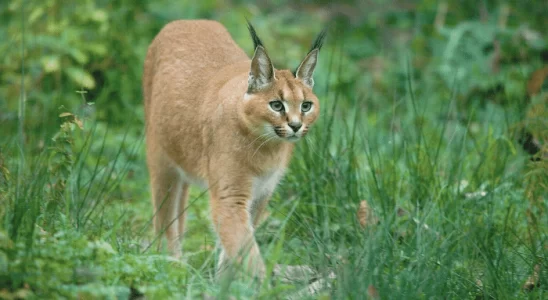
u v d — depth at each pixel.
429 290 8.44
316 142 11.34
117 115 14.61
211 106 10.06
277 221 10.98
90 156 12.88
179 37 11.19
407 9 20.75
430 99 16.25
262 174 9.90
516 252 9.43
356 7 21.91
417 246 9.13
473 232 9.59
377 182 11.12
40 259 7.55
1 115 13.86
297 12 21.70
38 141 11.60
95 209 10.60
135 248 9.39
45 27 15.18
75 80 14.46
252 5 20.77
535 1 19.05
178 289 8.09
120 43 15.23
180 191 11.20
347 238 10.25
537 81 13.59
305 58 9.68
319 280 8.80
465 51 17.33
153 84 11.27
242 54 11.25
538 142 11.31
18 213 8.12
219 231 9.78
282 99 9.44
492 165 11.65
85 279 7.64
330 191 10.84
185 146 10.52
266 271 8.48
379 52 19.58
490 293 8.89
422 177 10.91
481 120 15.48
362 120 14.60
